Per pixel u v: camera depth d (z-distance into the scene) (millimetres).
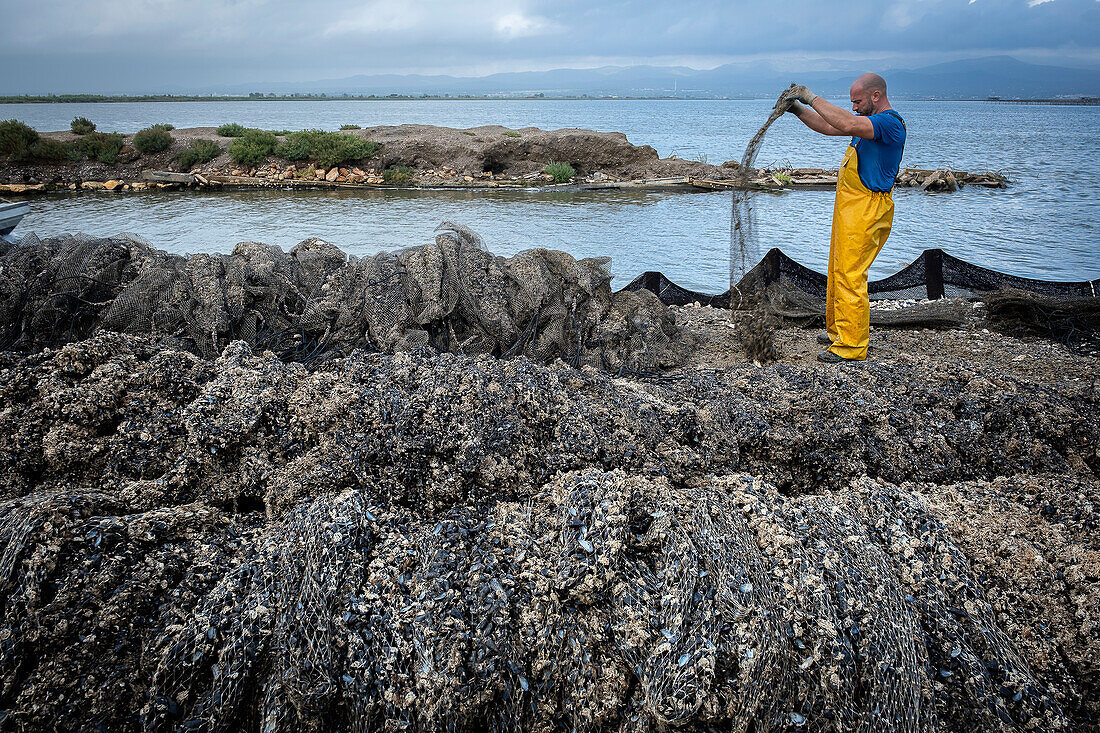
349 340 5520
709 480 3371
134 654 2523
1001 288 8602
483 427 3471
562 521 2945
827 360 6289
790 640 2564
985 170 34938
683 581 2672
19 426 3410
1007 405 4105
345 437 3445
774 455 3719
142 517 2869
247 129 37312
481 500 3344
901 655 2537
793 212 22266
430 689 2445
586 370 4363
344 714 2500
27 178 29703
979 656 2656
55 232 18578
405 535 2924
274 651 2523
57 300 5367
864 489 3324
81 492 2947
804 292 8688
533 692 2535
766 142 56375
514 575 2760
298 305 5805
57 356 3725
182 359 3969
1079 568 2924
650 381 4660
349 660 2516
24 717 2309
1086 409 4320
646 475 3412
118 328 5285
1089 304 7402
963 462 3857
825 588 2666
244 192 28781
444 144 33594
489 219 21141
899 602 2682
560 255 6176
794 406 3906
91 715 2361
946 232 18406
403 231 19016
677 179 30734
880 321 7531
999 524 3170
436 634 2541
